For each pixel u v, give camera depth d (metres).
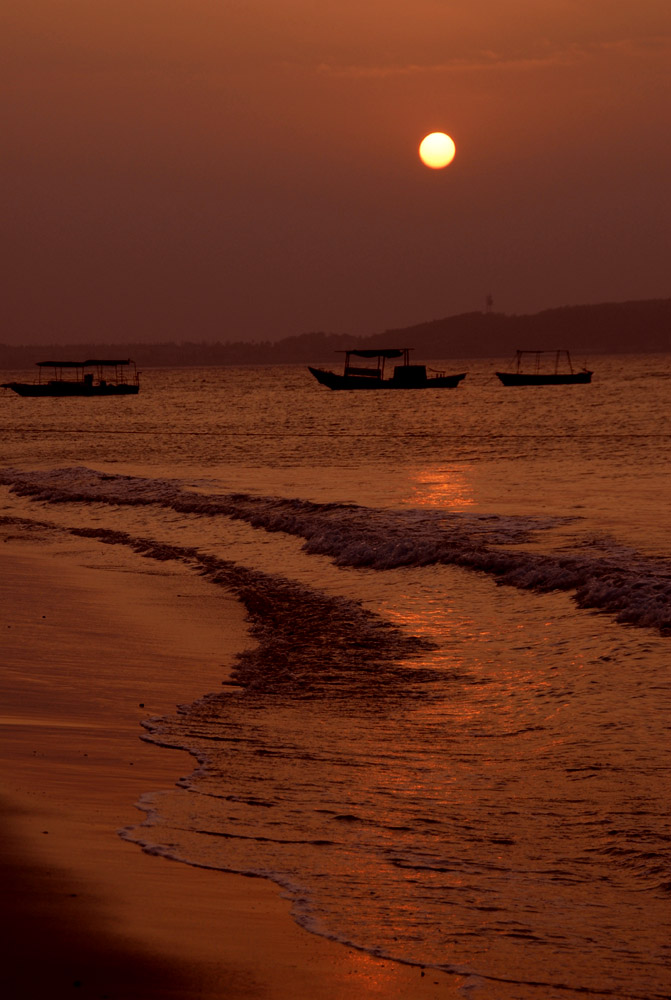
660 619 22.33
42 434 112.00
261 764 13.63
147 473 65.06
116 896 8.69
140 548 35.75
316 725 15.87
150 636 22.23
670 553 31.17
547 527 37.53
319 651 21.20
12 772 12.48
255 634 22.78
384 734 15.44
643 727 15.56
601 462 68.12
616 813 11.98
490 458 74.06
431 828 11.46
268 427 118.81
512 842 11.12
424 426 115.56
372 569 30.78
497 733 15.55
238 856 10.15
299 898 9.16
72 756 13.45
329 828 11.27
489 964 8.12
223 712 16.41
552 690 17.94
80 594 27.05
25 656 19.70
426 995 7.48
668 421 112.31
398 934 8.56
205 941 7.97
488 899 9.54
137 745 14.25
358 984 7.54
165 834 10.59
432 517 40.38
